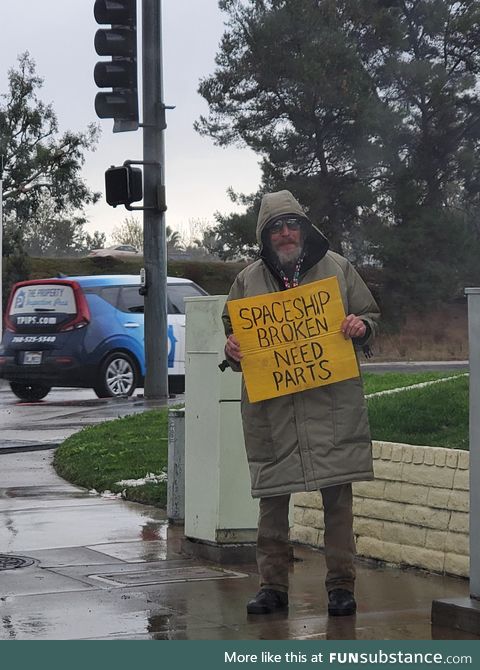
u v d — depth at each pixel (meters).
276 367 5.95
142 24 18.38
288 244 6.07
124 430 13.66
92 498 10.18
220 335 7.30
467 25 48.59
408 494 7.30
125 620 5.99
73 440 13.27
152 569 7.27
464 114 49.59
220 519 7.40
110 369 19.97
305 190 47.56
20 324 20.14
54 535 8.47
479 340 5.58
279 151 48.12
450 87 48.44
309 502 8.09
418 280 47.75
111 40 15.80
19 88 52.88
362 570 7.30
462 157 48.44
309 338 5.95
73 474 11.28
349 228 49.31
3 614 6.12
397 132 47.38
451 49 50.50
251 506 7.45
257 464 6.05
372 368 28.55
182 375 21.03
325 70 46.66
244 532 7.45
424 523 7.18
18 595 6.57
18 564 7.45
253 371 5.97
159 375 18.70
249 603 6.14
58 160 53.22
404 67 47.91
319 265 6.10
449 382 10.64
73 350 19.67
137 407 17.61
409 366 29.73
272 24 47.25
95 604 6.34
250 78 48.72
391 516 7.41
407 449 7.33
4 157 52.28
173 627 5.85
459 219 48.19
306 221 6.11
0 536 8.45
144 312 18.67
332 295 5.97
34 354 19.88
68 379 19.69
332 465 5.92
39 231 81.31
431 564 7.13
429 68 47.78
